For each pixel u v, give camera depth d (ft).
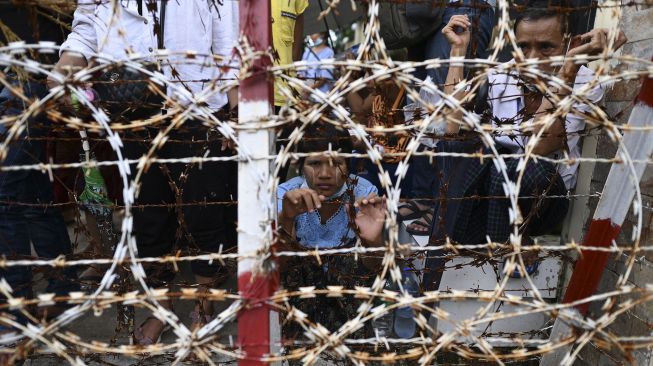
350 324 5.71
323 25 17.12
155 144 5.46
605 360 8.35
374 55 5.80
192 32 8.50
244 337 5.78
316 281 8.91
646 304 7.53
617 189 6.70
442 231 8.57
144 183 9.50
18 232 8.93
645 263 7.65
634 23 7.96
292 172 13.74
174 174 9.48
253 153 5.52
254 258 5.59
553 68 8.10
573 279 7.17
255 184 5.54
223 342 9.05
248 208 5.59
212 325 5.68
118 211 9.20
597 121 5.77
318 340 5.74
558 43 8.20
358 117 8.14
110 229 10.41
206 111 5.49
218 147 9.34
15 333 5.56
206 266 9.57
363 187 9.28
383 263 5.72
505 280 5.75
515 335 8.64
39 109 5.39
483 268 9.41
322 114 5.67
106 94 8.28
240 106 5.46
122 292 8.43
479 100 8.78
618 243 8.29
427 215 10.49
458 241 9.48
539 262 9.45
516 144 8.79
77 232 8.89
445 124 8.50
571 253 9.37
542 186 8.84
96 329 9.76
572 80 7.37
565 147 7.33
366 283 8.95
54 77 5.31
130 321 8.71
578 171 9.45
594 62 9.19
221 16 8.82
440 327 9.31
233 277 11.00
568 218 9.65
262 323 5.74
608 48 5.62
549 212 9.07
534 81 5.85
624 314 7.98
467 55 8.57
